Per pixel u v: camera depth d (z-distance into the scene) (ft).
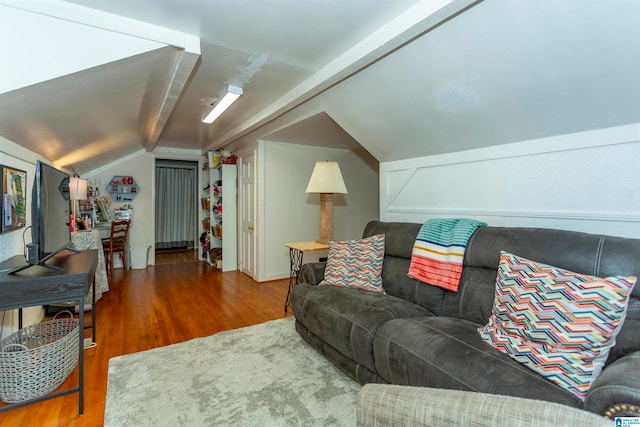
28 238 7.82
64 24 5.14
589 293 3.97
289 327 9.18
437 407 2.23
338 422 5.14
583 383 3.59
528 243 5.41
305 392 5.97
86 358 7.30
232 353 7.54
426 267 6.86
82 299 5.50
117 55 5.59
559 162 6.21
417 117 7.75
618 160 5.42
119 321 9.63
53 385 5.79
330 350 6.77
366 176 17.26
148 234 18.72
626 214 5.35
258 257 14.65
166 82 8.08
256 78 8.43
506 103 6.14
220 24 5.84
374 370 5.62
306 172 15.66
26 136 7.11
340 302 6.74
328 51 6.91
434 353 4.61
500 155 7.19
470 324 5.56
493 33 5.03
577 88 5.18
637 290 4.11
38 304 5.15
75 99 6.59
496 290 5.18
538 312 4.27
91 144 11.40
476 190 7.77
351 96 8.29
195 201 25.53
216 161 18.22
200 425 5.07
